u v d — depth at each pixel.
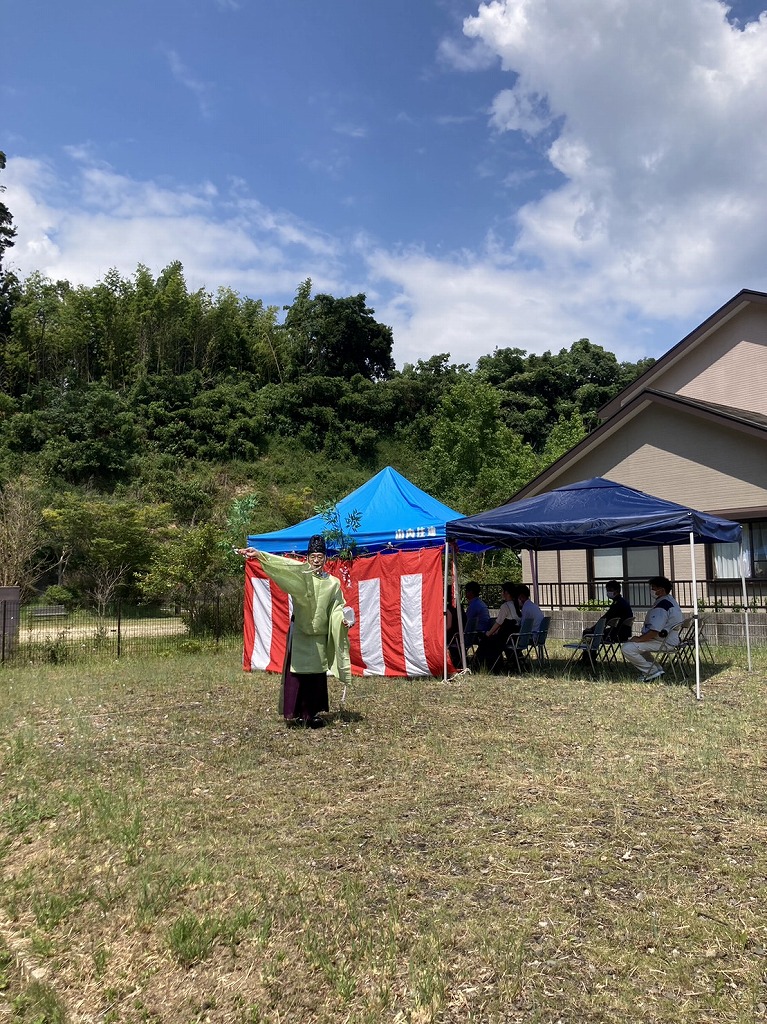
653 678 9.22
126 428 40.66
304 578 6.73
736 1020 2.52
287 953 3.03
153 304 50.69
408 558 9.73
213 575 15.93
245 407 48.00
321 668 6.80
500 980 2.78
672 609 9.20
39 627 15.25
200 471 41.62
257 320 60.62
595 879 3.56
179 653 13.07
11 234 45.78
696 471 14.77
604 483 10.48
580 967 2.85
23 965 3.03
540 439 48.75
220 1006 2.75
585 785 4.95
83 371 47.97
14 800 4.93
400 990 2.75
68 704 8.23
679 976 2.76
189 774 5.43
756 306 16.41
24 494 25.17
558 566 15.83
